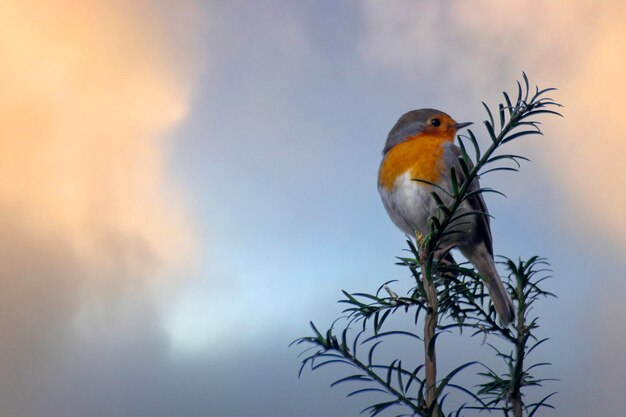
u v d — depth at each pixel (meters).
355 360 1.64
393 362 1.61
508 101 1.80
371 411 1.57
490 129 1.80
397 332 1.65
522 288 2.08
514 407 1.82
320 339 1.68
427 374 1.65
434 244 1.84
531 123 1.78
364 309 1.85
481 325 1.95
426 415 1.54
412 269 1.90
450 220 1.84
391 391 1.60
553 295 2.06
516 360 1.83
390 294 1.87
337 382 1.62
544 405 1.81
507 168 1.80
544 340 1.84
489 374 1.89
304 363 1.66
